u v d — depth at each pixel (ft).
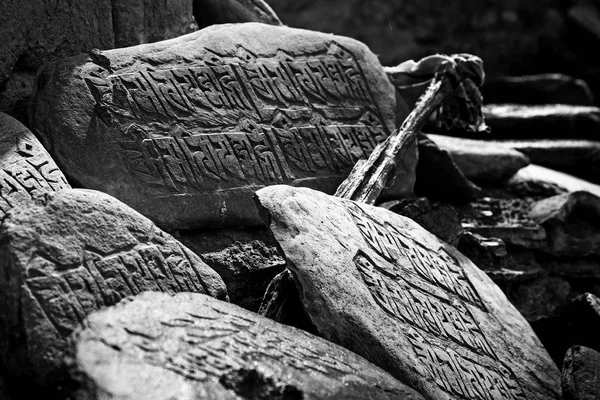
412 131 16.66
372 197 15.40
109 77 14.32
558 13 33.30
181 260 12.07
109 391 9.64
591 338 17.11
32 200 11.43
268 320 11.56
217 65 15.49
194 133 14.78
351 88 17.20
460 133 23.07
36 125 13.75
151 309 10.69
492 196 20.25
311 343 11.55
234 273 14.44
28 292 10.48
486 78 30.35
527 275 18.06
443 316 14.17
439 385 12.87
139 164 14.11
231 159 15.01
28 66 14.83
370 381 11.39
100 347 10.01
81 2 15.53
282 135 15.80
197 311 11.02
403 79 18.28
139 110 14.38
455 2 32.50
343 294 12.58
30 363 10.21
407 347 12.85
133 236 11.73
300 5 30.60
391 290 13.51
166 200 14.21
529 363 15.02
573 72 32.86
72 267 10.96
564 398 14.53
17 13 14.37
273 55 16.34
